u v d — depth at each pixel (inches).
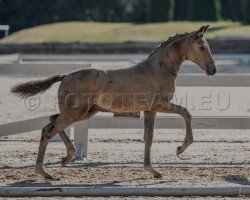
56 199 674.8
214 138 1039.6
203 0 3941.9
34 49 2906.0
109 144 989.8
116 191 692.7
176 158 885.8
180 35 769.6
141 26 3607.3
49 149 936.9
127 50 2878.9
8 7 4291.3
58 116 758.5
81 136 887.7
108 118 910.4
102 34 3444.9
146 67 763.4
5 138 1026.1
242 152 929.5
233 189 697.0
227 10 4621.1
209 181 749.3
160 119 908.6
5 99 1446.9
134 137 1048.8
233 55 2719.0
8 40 3437.5
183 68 2177.7
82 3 4601.4
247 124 915.4
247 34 3169.3
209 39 2896.2
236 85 934.4
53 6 4421.8
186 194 695.7
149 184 730.8
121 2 4790.8
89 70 754.2
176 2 4505.4
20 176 770.8
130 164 847.1
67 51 2893.7
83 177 767.1
